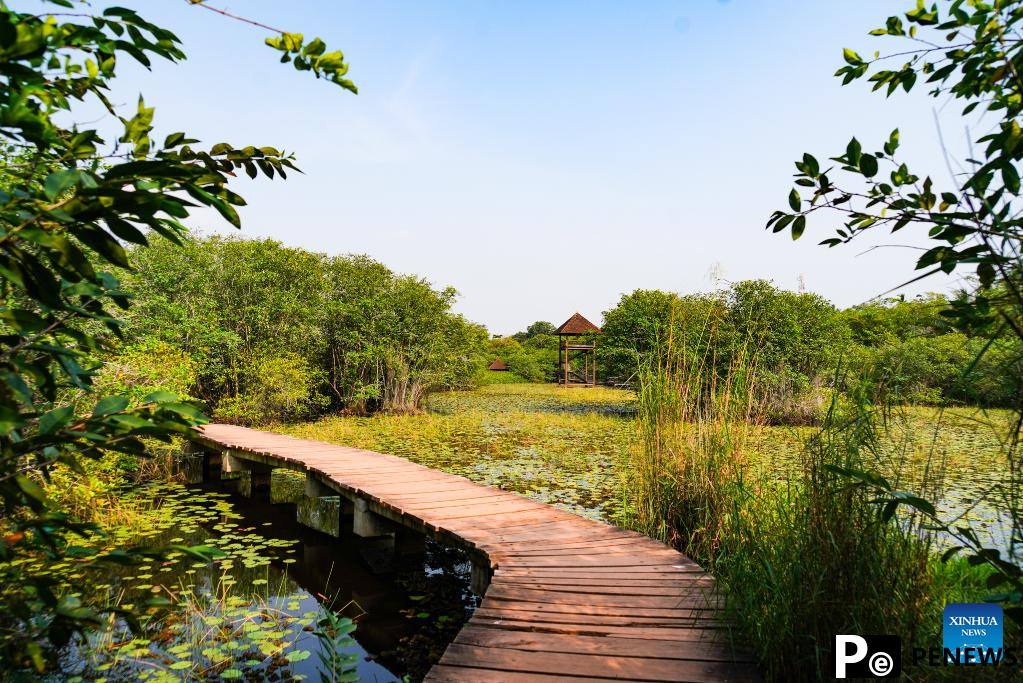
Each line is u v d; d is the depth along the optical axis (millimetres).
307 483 5855
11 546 845
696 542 3730
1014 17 1207
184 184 849
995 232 1093
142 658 2828
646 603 2705
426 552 4848
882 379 2311
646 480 4102
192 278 10688
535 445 8633
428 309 13312
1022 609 988
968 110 1325
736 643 2287
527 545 3572
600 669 2102
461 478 5414
